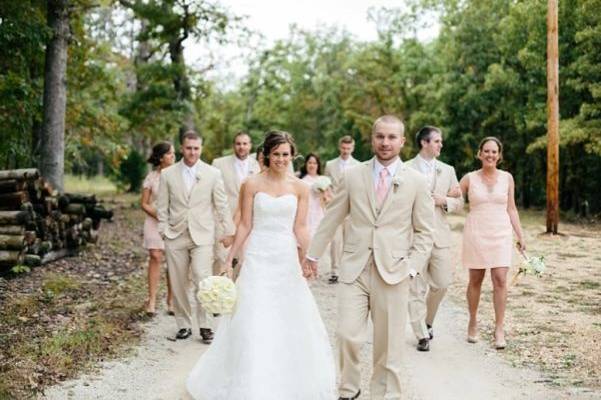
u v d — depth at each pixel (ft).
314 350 15.51
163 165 24.94
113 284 29.40
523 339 21.34
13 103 48.16
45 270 30.83
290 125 155.12
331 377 15.49
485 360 19.20
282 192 16.58
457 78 92.68
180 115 80.33
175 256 21.34
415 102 121.60
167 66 78.33
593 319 23.95
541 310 25.50
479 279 20.84
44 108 45.93
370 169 14.87
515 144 87.40
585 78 67.46
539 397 15.88
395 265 14.38
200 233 21.38
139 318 23.66
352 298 14.55
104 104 81.56
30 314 22.62
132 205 79.41
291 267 16.01
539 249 44.19
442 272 20.98
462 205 21.07
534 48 72.54
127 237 47.52
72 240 35.91
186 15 74.69
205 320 21.16
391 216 14.51
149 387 16.53
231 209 25.93
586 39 65.62
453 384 17.04
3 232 28.73
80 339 19.56
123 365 18.15
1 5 43.88
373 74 129.39
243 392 14.47
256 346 14.94
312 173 34.58
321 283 32.19
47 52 45.85
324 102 147.64
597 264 37.17
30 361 17.39
